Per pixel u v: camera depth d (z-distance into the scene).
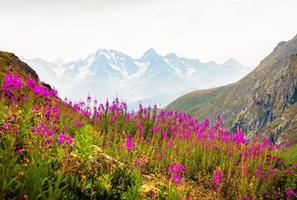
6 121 10.73
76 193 8.83
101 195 9.52
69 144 10.68
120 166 13.60
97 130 22.47
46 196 7.82
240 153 23.95
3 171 7.51
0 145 9.21
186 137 25.16
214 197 18.73
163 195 13.15
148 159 20.09
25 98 13.18
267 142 24.50
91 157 11.93
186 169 20.92
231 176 21.22
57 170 9.43
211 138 25.39
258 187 20.19
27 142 10.37
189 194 16.23
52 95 16.53
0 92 12.73
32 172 7.84
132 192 10.13
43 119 12.55
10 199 7.25
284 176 21.72
